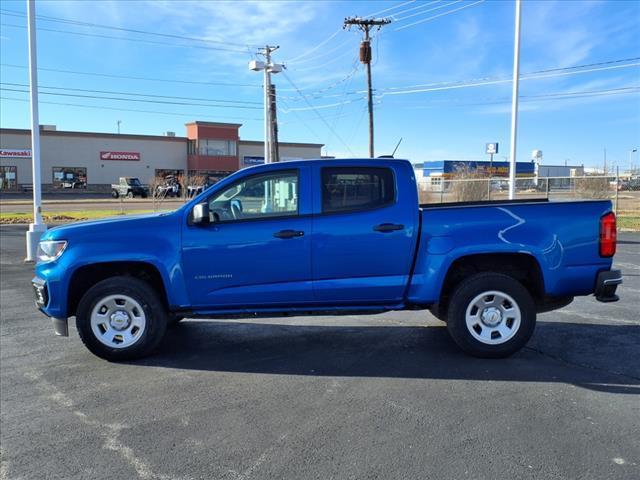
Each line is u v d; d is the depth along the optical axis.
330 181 5.46
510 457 3.48
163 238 5.40
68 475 3.39
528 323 5.34
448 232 5.35
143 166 66.62
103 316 5.52
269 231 5.37
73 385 4.93
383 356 5.58
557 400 4.38
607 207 5.40
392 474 3.30
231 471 3.39
